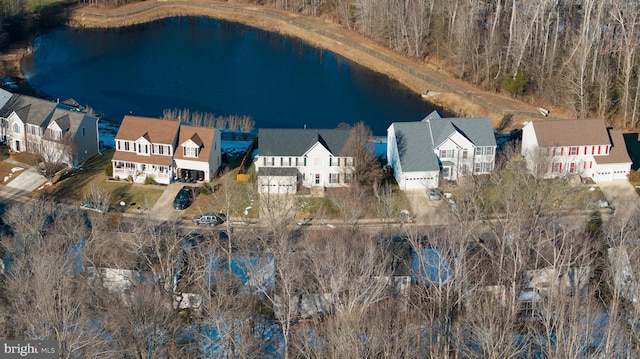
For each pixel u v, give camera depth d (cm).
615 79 14638
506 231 9350
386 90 17162
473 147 11988
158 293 7981
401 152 11894
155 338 7319
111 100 16512
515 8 16025
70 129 12538
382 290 8169
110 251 9094
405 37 18300
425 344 7638
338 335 7088
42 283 7369
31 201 11594
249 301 8219
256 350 7619
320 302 8362
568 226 9969
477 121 12219
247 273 8694
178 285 8662
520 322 8188
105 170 12338
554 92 15088
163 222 11019
